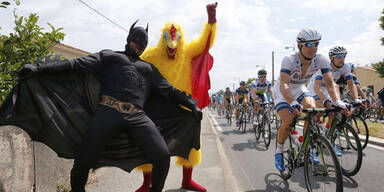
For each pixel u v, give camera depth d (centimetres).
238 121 947
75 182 189
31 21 260
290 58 321
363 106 374
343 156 358
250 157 489
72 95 205
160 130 240
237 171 392
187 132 254
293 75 334
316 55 333
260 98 739
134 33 205
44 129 193
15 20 253
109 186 298
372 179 335
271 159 466
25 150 212
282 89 308
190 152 280
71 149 203
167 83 225
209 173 345
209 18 302
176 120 249
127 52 209
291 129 316
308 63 325
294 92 363
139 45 206
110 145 213
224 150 562
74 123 205
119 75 193
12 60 257
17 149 202
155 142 196
